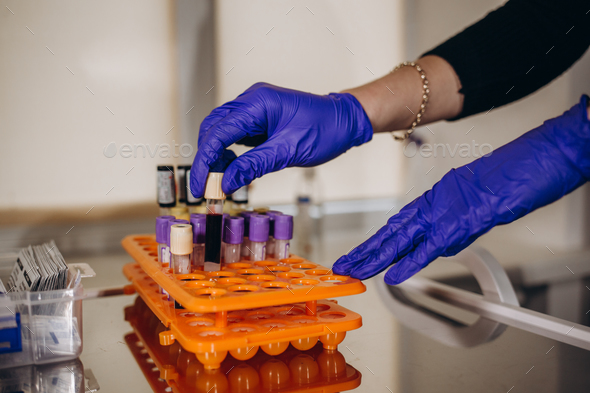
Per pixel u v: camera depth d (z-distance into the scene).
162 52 1.59
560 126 0.77
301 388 0.57
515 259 1.62
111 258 1.36
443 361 0.67
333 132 0.90
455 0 2.13
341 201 2.03
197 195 0.79
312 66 1.88
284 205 1.88
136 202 1.62
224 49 1.69
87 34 1.48
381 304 0.98
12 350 0.62
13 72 1.40
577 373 0.63
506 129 1.93
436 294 1.05
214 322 0.66
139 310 0.89
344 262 0.79
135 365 0.64
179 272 0.75
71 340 0.65
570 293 1.22
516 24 1.09
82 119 1.51
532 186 0.76
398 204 2.12
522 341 0.76
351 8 1.92
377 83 1.02
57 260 0.73
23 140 1.44
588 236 1.80
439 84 1.06
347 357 0.68
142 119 1.60
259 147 0.84
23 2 1.38
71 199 1.52
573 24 1.04
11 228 1.41
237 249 0.89
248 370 0.62
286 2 1.77
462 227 0.77
